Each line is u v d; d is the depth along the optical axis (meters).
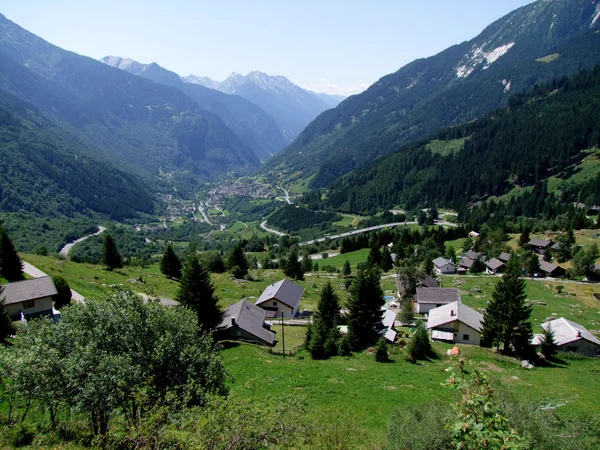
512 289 58.28
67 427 21.53
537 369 53.03
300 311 83.56
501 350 59.72
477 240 151.12
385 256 135.50
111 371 19.59
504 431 10.38
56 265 90.69
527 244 137.62
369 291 61.12
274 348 56.34
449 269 126.19
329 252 195.50
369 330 61.12
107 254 100.88
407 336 67.38
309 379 42.66
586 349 60.72
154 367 22.72
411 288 93.06
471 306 87.44
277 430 19.33
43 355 19.98
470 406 10.80
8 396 21.56
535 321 76.88
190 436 17.28
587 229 157.38
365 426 30.30
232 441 17.20
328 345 54.22
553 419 18.14
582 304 89.81
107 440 19.36
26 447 19.67
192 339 25.52
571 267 117.88
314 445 20.31
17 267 73.69
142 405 20.12
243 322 59.19
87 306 23.45
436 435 17.78
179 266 108.06
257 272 122.62
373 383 42.38
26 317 57.69
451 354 11.84
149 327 23.75
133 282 90.50
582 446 16.61
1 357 20.02
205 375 23.86
